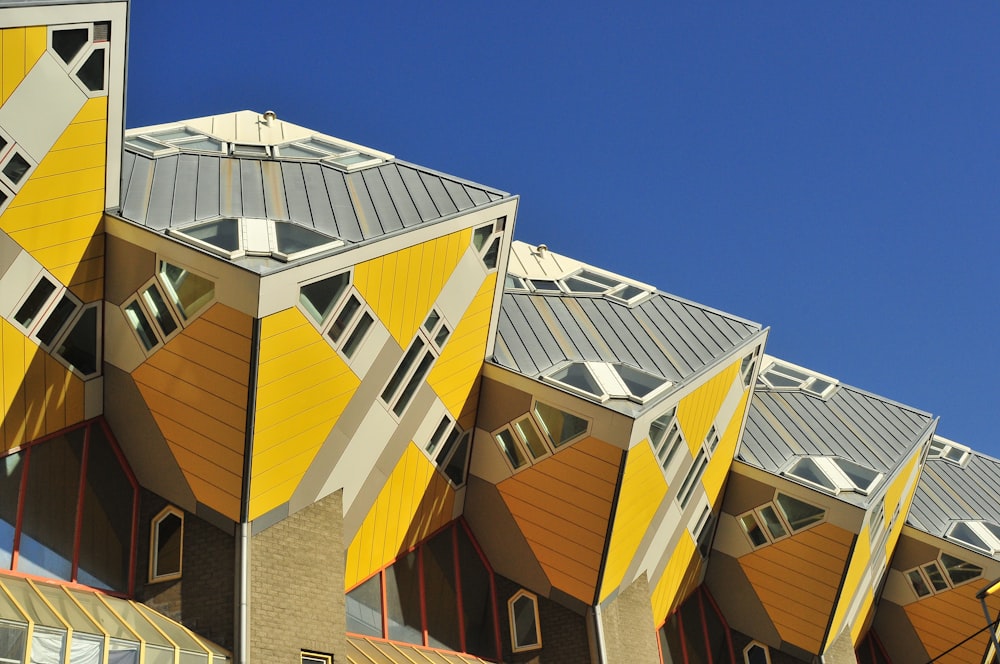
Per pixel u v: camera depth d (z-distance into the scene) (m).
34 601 17.95
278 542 21.31
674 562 30.23
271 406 19.83
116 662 17.94
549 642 26.73
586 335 28.05
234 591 20.14
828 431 33.78
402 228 21.92
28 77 17.34
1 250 18.27
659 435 25.33
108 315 20.78
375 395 22.45
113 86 18.95
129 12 18.69
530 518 26.69
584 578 26.28
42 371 20.02
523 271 32.12
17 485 19.77
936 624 36.25
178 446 20.94
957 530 36.34
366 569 24.55
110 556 21.05
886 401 37.75
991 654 35.28
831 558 29.70
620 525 25.52
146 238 19.62
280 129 30.05
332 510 22.67
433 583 26.48
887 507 32.03
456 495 27.27
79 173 19.12
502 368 25.66
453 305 23.92
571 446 24.95
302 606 21.20
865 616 36.09
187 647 19.25
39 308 19.41
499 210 24.62
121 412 21.56
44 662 16.77
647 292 32.19
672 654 30.97
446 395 24.98
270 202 22.61
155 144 25.06
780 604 31.52
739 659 32.56
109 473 21.56
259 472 20.38
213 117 29.88
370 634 24.12
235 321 18.86
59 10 17.30
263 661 20.00
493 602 27.80
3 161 17.53
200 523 21.25
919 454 34.84
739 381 29.61
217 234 19.97
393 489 24.67
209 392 19.88
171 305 19.69
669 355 27.84
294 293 19.14
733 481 31.20
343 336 20.75
